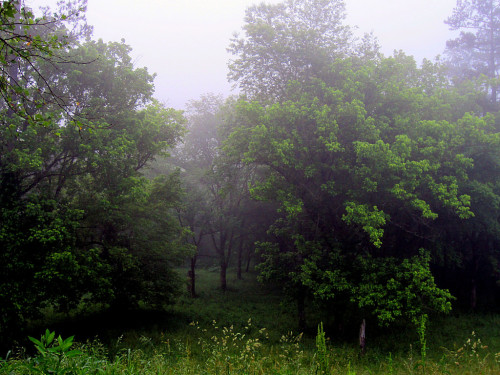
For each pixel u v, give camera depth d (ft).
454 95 53.47
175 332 50.14
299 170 49.60
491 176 49.01
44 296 41.60
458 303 71.46
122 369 16.39
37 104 18.62
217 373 18.22
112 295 47.16
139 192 47.11
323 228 53.98
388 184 43.68
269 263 58.95
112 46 54.34
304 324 54.70
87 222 49.88
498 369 24.03
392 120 49.19
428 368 23.88
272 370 18.93
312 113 47.47
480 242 65.05
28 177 47.57
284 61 62.64
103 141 46.75
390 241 54.85
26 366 13.15
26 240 39.11
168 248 60.03
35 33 43.06
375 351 43.75
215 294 84.07
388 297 42.73
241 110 51.21
